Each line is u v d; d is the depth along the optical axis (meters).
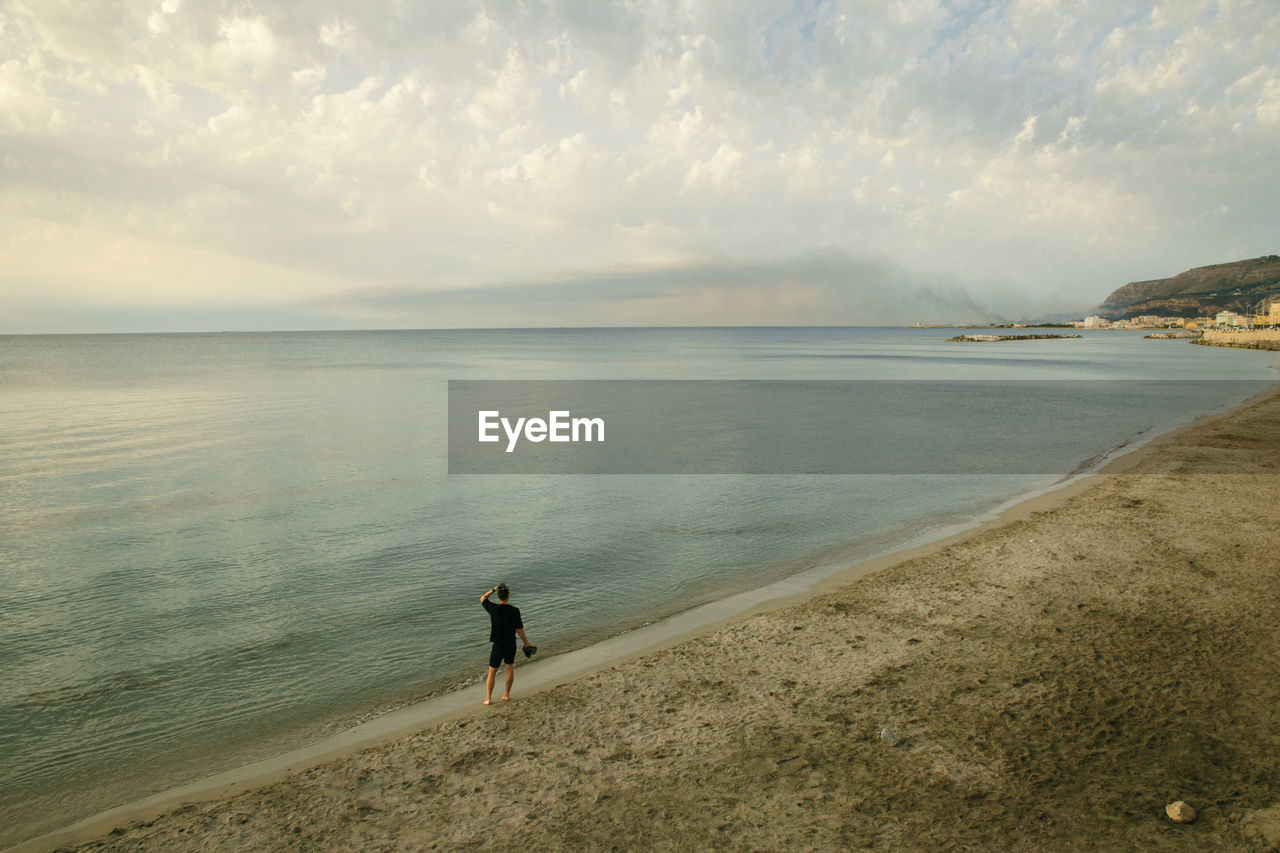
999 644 10.49
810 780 7.27
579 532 17.62
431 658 10.72
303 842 6.54
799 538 17.06
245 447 30.34
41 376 73.88
